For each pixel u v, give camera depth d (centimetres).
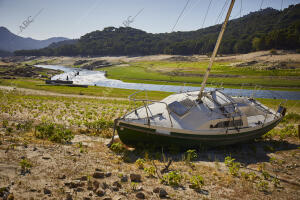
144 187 782
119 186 763
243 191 822
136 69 12656
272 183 918
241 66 10350
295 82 6931
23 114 2273
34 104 3044
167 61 15850
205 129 1266
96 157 1067
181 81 8156
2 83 6156
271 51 12569
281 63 9669
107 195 693
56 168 855
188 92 1570
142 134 1233
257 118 1656
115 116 2419
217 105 1379
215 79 8112
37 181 729
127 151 1221
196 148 1295
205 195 767
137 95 4906
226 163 1095
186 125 1259
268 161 1220
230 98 1495
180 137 1209
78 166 906
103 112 2500
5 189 638
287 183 928
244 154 1339
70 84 6309
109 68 14350
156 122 1247
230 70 9675
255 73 8650
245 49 14900
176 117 1293
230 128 1341
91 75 10862
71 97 4281
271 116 1694
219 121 1304
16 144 1081
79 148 1191
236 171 998
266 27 17400
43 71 11806
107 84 7994
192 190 797
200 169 1029
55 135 1314
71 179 776
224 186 854
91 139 1460
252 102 1847
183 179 893
